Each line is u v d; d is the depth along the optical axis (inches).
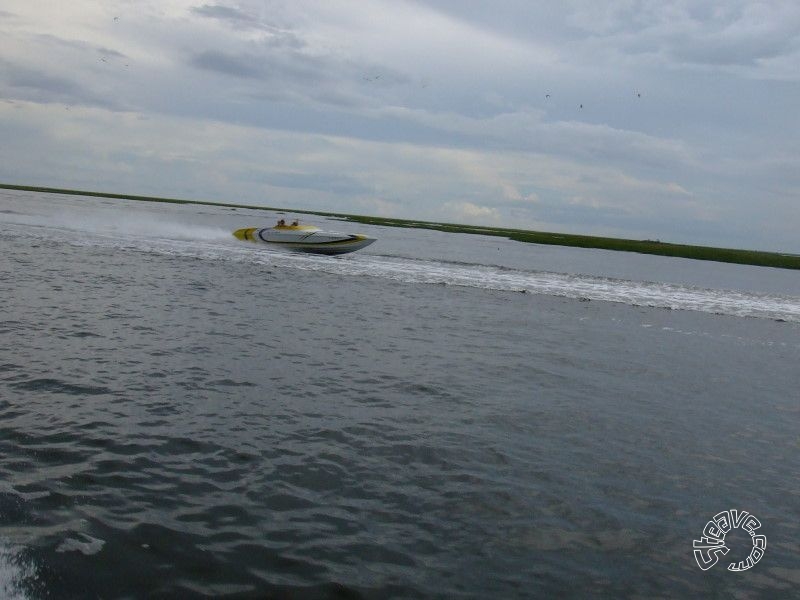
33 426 388.5
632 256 3002.0
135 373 508.1
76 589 245.3
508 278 1343.5
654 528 330.3
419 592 261.3
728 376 681.6
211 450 377.1
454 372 603.5
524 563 288.7
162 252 1289.4
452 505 336.5
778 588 285.4
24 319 650.2
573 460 410.9
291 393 495.2
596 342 805.2
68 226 1654.8
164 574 258.1
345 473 363.3
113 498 312.3
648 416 517.7
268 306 843.4
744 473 412.8
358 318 823.7
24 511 293.7
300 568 270.2
